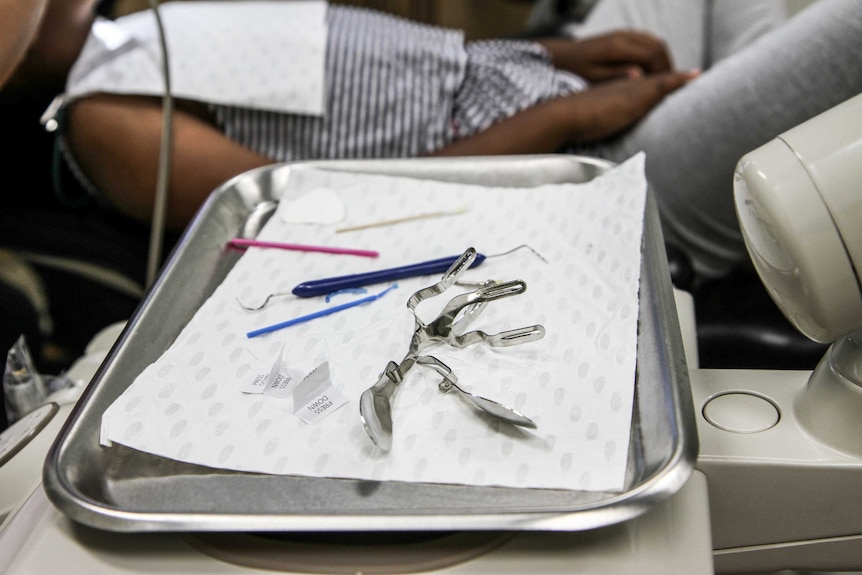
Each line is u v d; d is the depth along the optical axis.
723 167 0.86
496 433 0.41
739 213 0.43
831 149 0.38
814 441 0.44
